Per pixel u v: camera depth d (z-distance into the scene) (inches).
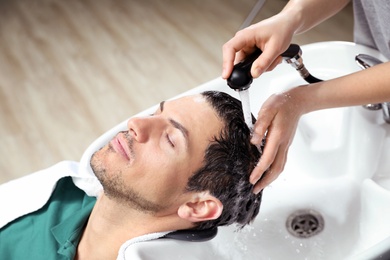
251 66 37.1
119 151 38.3
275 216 46.1
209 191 38.3
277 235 44.9
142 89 92.3
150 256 37.6
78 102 91.3
